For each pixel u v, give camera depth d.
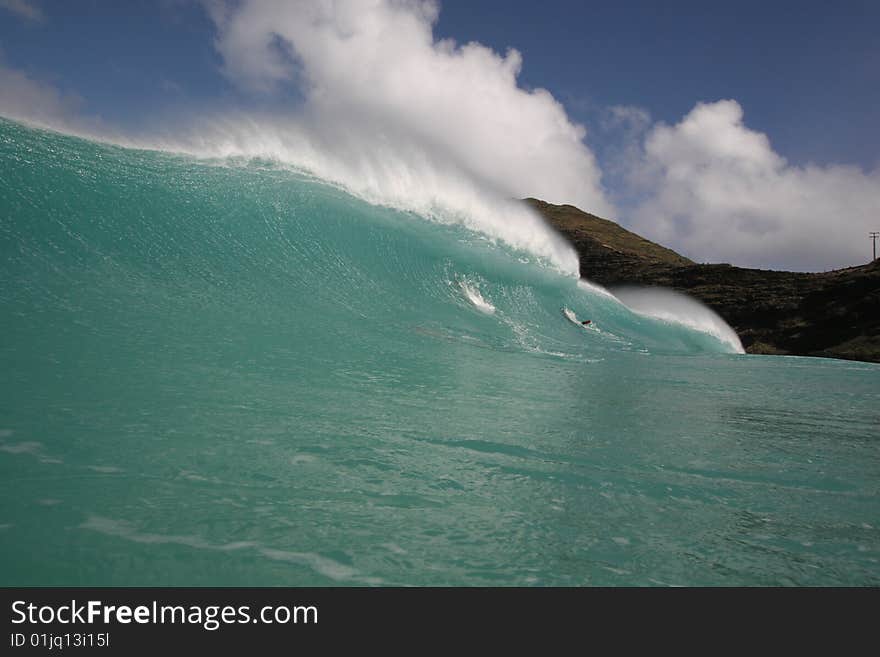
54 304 6.46
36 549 2.32
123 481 2.97
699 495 3.69
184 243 9.88
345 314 9.72
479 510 3.14
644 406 6.50
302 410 4.65
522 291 15.70
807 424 6.29
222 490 3.02
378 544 2.66
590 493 3.55
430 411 5.18
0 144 9.30
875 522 3.40
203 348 6.14
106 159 10.54
